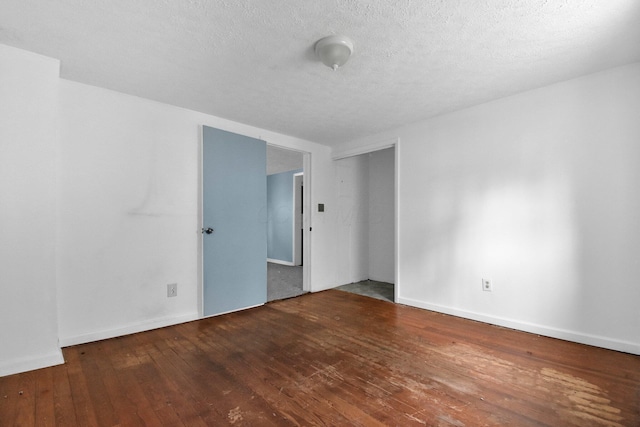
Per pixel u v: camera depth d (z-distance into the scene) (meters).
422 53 1.94
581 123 2.31
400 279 3.50
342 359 2.09
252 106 2.87
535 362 2.01
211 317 3.02
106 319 2.46
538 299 2.51
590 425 1.40
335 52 1.78
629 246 2.12
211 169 3.03
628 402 1.56
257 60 2.03
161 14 1.56
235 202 3.22
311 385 1.76
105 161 2.47
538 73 2.24
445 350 2.22
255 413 1.50
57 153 2.14
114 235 2.51
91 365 2.00
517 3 1.47
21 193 1.92
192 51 1.92
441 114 3.09
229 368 1.97
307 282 4.15
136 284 2.61
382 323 2.83
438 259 3.14
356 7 1.50
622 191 2.15
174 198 2.84
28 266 1.93
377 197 4.90
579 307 2.32
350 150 4.11
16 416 1.48
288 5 1.49
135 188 2.62
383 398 1.62
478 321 2.84
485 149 2.80
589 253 2.28
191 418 1.47
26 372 1.89
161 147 2.77
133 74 2.23
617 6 1.49
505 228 2.68
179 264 2.86
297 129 3.59
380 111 3.00
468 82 2.37
